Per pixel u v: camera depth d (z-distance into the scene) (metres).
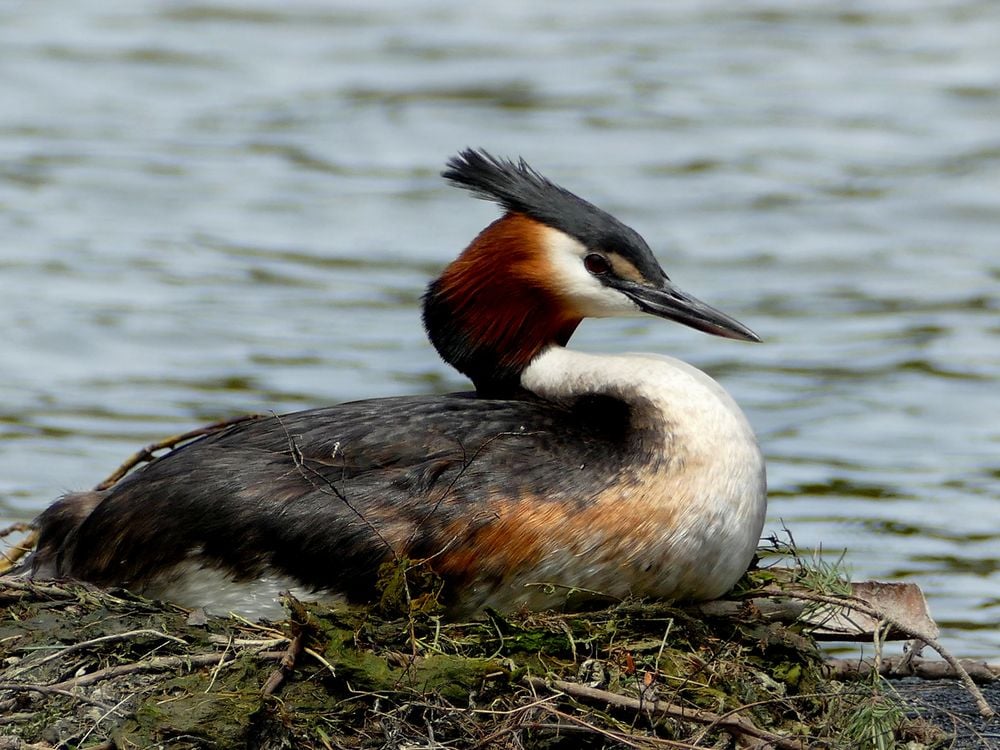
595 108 27.75
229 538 8.97
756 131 26.88
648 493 8.95
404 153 25.92
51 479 14.39
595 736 8.23
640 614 8.93
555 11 34.31
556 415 9.41
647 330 19.52
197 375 17.42
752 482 9.22
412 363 17.86
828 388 17.30
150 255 21.48
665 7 34.81
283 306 19.80
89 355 18.00
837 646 11.80
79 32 32.22
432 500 8.88
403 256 21.89
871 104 28.48
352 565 8.84
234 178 24.69
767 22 33.56
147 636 8.62
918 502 14.20
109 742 8.06
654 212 23.42
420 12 34.03
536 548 8.84
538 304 9.95
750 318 19.86
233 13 33.72
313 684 8.36
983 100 28.55
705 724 8.22
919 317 19.78
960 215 23.28
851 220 23.08
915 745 8.89
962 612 12.04
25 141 26.30
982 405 16.70
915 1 35.00
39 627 8.77
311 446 9.22
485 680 8.32
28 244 21.72
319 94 28.92
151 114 28.12
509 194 10.01
